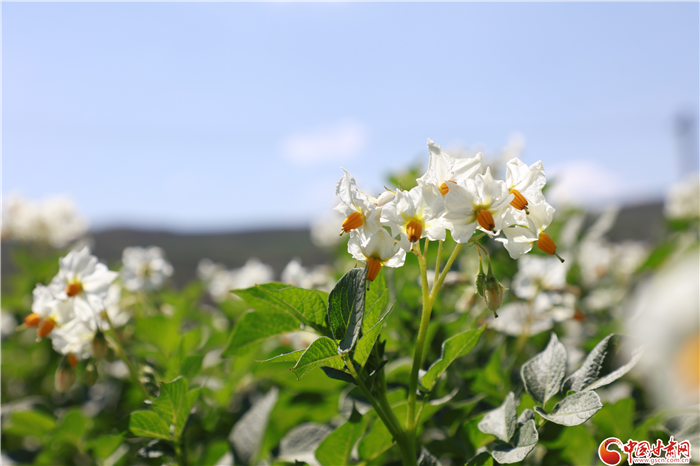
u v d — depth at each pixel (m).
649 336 0.22
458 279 0.48
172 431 0.36
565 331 0.64
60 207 1.09
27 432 0.48
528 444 0.29
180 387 0.34
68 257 0.42
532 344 0.55
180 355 0.41
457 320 0.43
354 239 0.31
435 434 0.41
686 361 0.21
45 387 0.75
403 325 0.46
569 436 0.34
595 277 0.83
